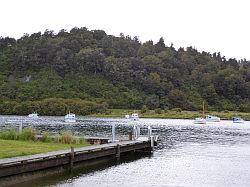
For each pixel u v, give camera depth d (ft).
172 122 465.47
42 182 76.07
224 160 124.47
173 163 114.01
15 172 74.18
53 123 355.97
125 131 262.67
